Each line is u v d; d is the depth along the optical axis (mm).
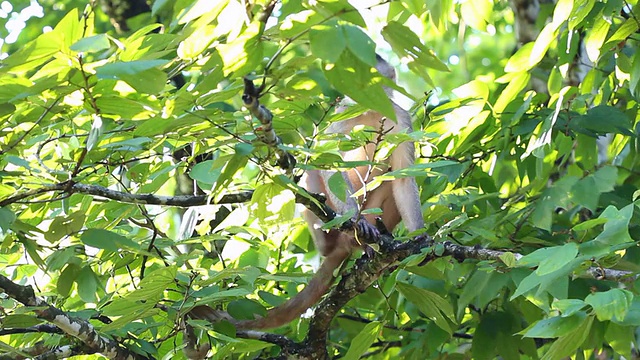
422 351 11906
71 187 8125
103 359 10062
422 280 11109
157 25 6883
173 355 9430
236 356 11055
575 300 7051
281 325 10445
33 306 8367
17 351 8406
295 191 7926
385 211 11773
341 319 12453
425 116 11289
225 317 9844
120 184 9570
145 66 5680
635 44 12109
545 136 9766
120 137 8672
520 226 10484
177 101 6828
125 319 8320
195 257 8492
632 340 9734
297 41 6375
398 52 5914
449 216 11172
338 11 5500
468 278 11023
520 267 8938
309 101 8211
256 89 6586
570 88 10977
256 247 10234
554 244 10516
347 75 5566
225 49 6031
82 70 6320
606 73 12453
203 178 7922
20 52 5867
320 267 10500
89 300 8453
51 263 8398
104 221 9539
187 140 8148
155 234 8930
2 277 8383
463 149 11391
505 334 10648
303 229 11883
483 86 10992
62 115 7961
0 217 7582
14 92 6785
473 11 11789
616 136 12258
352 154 11586
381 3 6457
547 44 9711
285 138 8359
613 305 6664
